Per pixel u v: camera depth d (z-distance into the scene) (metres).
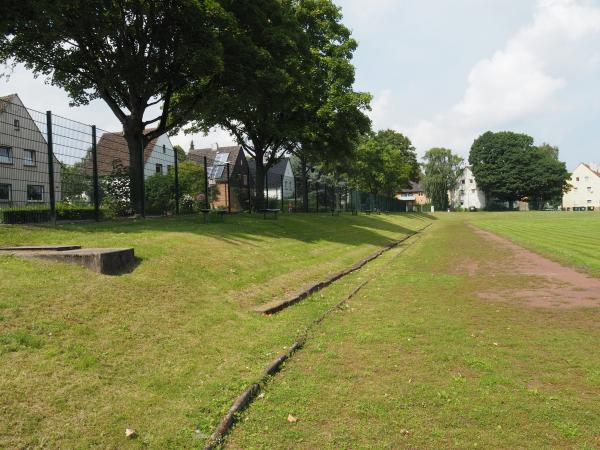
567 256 18.03
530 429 4.48
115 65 19.20
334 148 33.59
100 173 17.08
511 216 71.69
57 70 21.95
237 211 28.38
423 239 31.17
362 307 10.10
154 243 11.34
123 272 8.61
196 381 5.52
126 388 5.04
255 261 13.01
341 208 47.44
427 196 108.75
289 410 4.98
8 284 6.54
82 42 19.22
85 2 16.83
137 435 4.25
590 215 69.00
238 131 32.84
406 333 7.88
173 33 18.91
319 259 16.69
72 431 4.12
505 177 99.88
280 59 22.77
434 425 4.59
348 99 31.47
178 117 24.47
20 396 4.38
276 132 29.30
